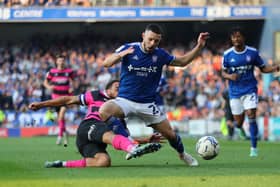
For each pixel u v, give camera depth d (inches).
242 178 780.0
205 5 3250.5
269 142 1967.3
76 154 1285.7
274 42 3169.3
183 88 2874.0
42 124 2691.9
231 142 1888.5
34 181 748.6
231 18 3211.1
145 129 2539.4
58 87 1738.4
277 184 721.0
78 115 2731.3
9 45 3440.0
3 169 911.7
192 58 952.3
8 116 2770.7
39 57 3257.9
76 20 3297.2
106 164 938.7
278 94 2701.8
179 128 2581.2
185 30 3467.0
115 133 968.9
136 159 1123.9
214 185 708.7
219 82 2847.0
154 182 732.0
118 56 895.7
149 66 940.0
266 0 3198.8
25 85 3014.3
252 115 1288.1
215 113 2719.0
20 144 1754.4
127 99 950.4
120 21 3356.3
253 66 1306.6
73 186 697.6
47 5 3326.8
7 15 3314.5
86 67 3068.4
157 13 3267.7
